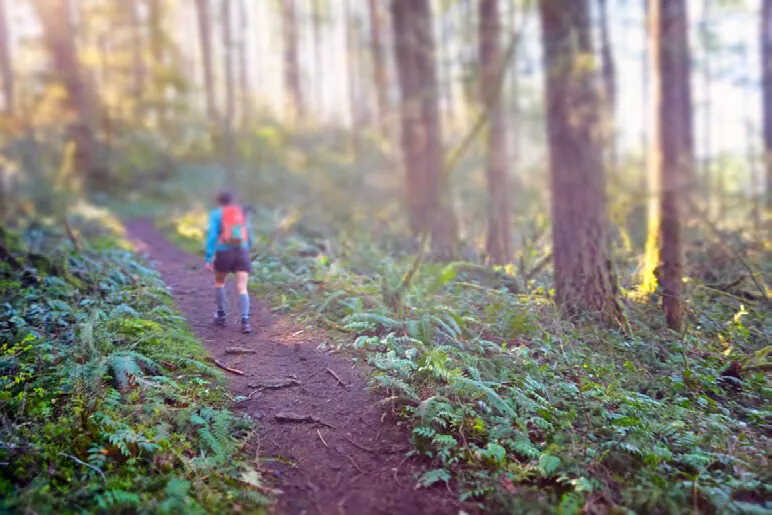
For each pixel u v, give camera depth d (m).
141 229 13.52
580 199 7.35
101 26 22.88
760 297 6.41
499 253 9.26
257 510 3.38
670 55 10.18
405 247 10.20
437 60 12.56
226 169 21.61
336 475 3.80
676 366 5.40
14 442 3.58
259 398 4.63
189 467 3.58
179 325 6.00
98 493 3.33
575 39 8.79
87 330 4.77
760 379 5.20
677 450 4.14
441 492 3.66
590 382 4.94
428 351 4.99
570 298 6.46
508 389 4.66
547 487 3.67
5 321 5.31
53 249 8.47
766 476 3.86
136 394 4.23
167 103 25.19
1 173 16.30
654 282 6.35
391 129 18.61
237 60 29.17
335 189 18.14
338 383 4.87
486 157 12.72
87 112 21.03
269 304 6.94
